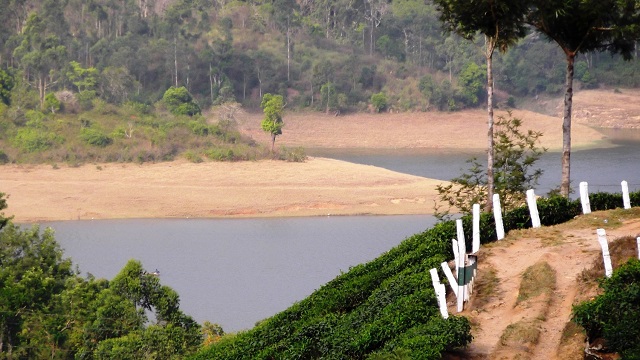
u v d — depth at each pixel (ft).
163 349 155.22
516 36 130.72
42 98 539.70
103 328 169.27
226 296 209.36
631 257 81.25
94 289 183.73
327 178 398.21
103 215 345.10
